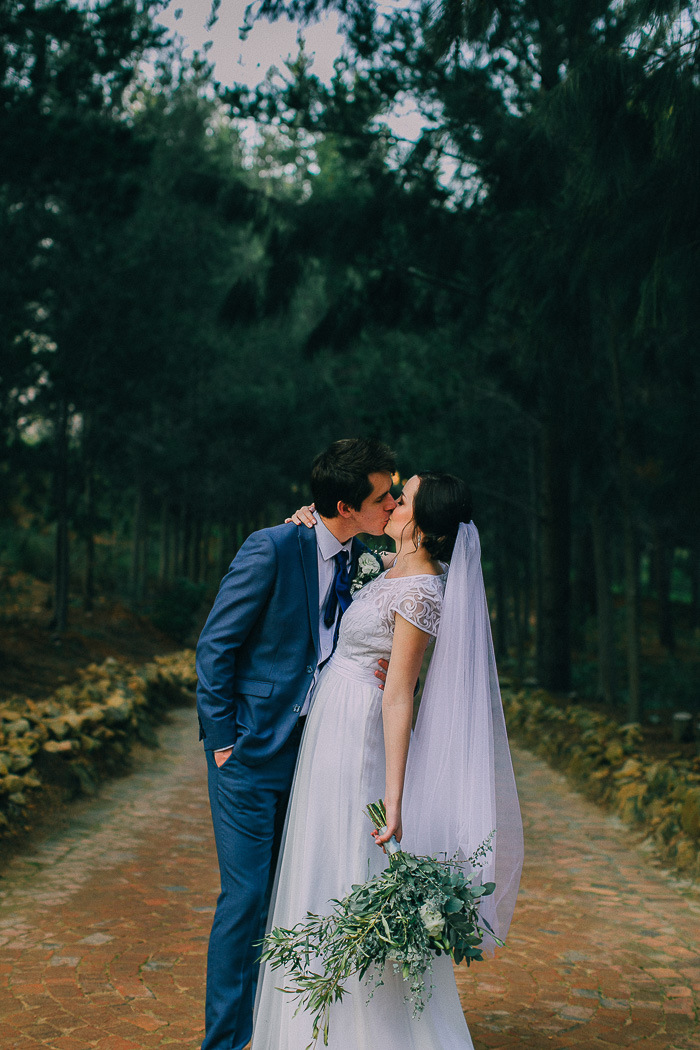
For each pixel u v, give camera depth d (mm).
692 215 5277
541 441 16156
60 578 15383
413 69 9023
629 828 6594
